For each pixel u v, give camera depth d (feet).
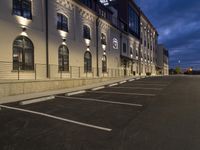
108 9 120.78
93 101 42.14
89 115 29.94
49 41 69.15
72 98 46.21
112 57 123.03
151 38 240.12
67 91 57.67
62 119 27.68
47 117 28.71
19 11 58.03
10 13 54.75
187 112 31.48
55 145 18.63
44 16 67.41
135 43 173.47
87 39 94.32
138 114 30.53
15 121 26.53
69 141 19.60
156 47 276.82
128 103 39.63
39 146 18.44
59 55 74.95
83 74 90.33
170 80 103.60
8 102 39.45
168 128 23.56
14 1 56.49
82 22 90.53
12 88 48.19
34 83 54.90
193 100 42.22
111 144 18.83
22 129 23.27
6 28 53.31
